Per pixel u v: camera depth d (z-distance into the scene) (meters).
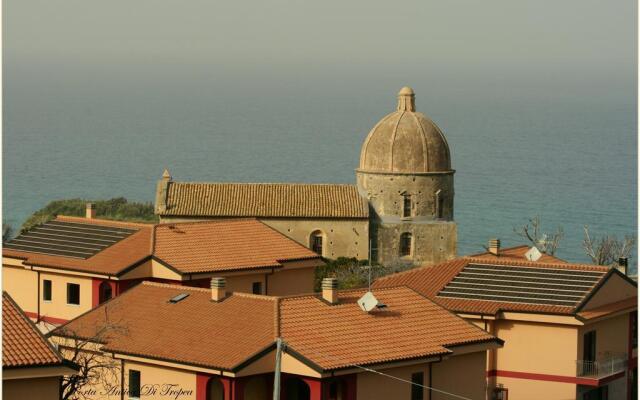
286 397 126.19
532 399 151.50
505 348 152.12
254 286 176.50
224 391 124.31
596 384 149.62
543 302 152.50
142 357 129.12
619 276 159.12
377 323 133.88
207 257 175.12
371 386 127.06
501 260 164.50
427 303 141.00
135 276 171.38
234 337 128.38
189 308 136.50
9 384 106.44
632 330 159.88
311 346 126.06
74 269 173.50
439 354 131.25
